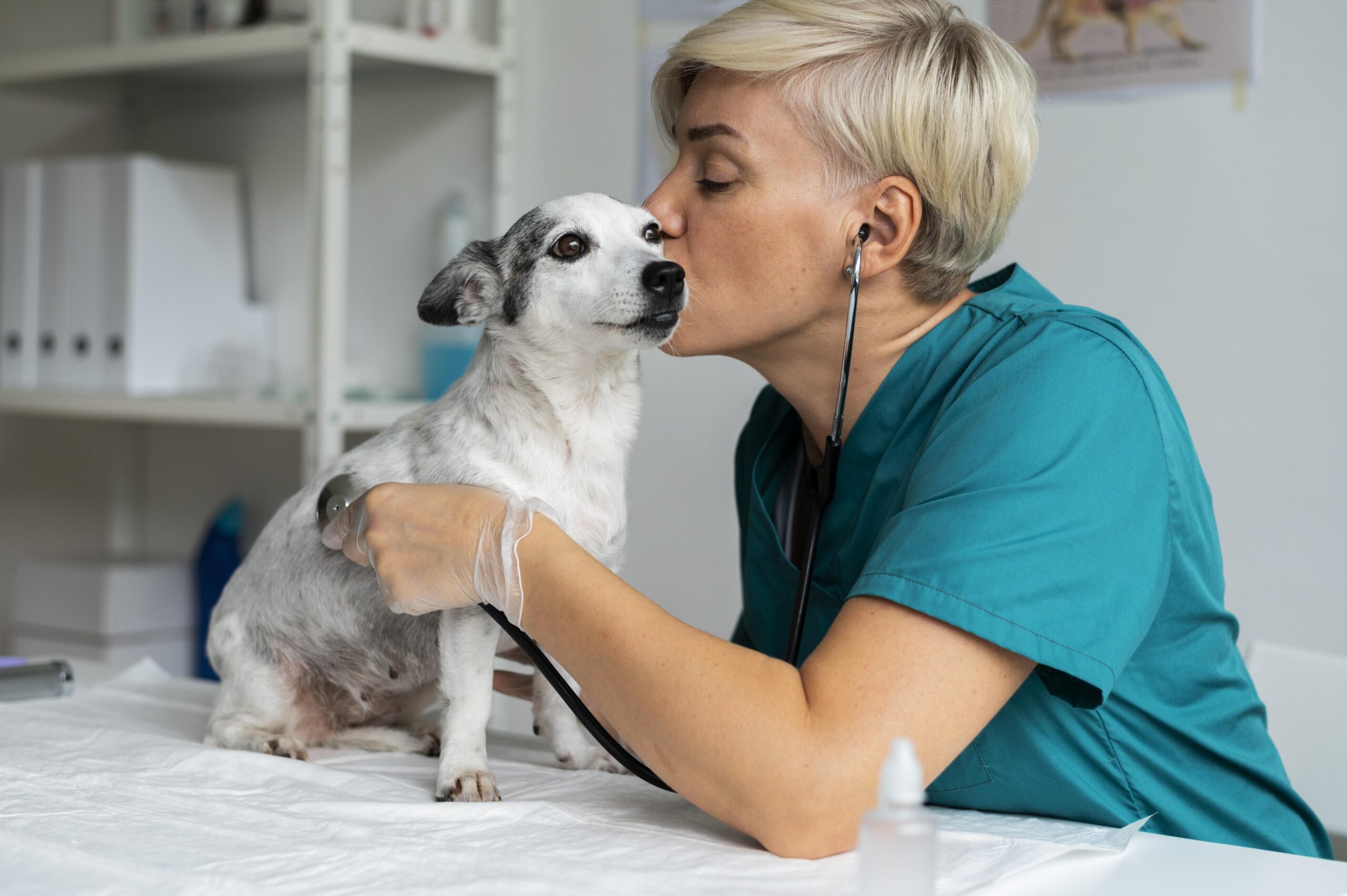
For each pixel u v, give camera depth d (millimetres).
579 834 785
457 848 740
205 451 2676
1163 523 846
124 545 2746
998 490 791
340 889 656
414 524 901
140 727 1193
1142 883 718
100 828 769
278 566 1134
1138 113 1784
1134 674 930
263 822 797
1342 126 1644
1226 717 977
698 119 989
